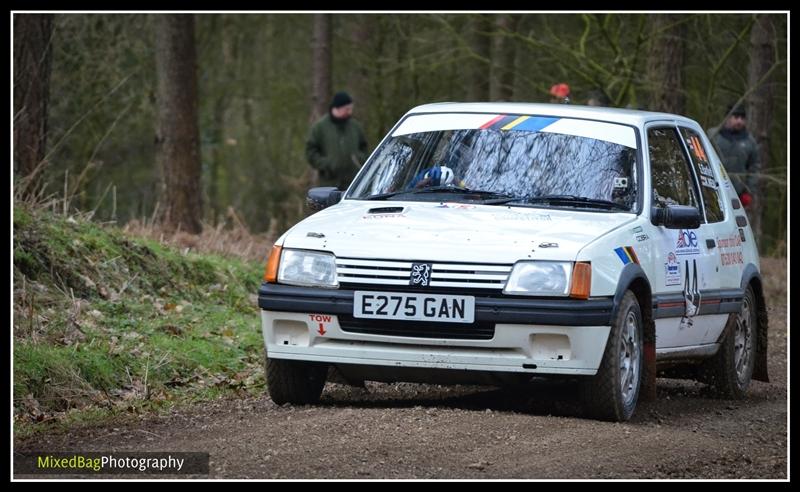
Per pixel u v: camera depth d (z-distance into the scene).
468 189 29.77
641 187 29.69
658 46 67.94
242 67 111.75
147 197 105.06
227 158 119.38
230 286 47.00
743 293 34.44
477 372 26.17
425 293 26.09
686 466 23.48
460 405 29.58
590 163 29.97
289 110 113.50
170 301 42.50
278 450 23.27
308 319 26.80
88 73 88.62
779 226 88.19
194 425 26.58
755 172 61.28
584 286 25.84
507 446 23.83
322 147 64.75
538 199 29.28
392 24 96.06
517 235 26.69
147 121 100.12
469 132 31.12
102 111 92.81
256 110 115.75
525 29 89.25
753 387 37.78
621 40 77.88
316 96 90.12
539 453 23.41
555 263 25.94
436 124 31.69
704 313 31.89
